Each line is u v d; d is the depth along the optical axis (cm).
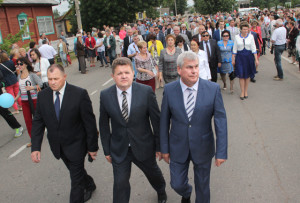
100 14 3494
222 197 385
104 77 1309
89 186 403
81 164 348
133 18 3641
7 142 655
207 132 304
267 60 1362
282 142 530
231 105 765
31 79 570
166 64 673
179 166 313
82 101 336
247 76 784
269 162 465
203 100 295
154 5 3791
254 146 524
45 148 592
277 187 397
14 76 845
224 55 838
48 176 483
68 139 340
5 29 2444
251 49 769
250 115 680
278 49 952
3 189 453
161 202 370
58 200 413
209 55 775
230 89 877
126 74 299
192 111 299
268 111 696
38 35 2859
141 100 311
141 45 671
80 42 1407
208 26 1533
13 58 891
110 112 314
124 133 315
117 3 3488
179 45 738
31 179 478
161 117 314
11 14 2506
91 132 344
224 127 296
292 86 896
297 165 449
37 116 347
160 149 322
